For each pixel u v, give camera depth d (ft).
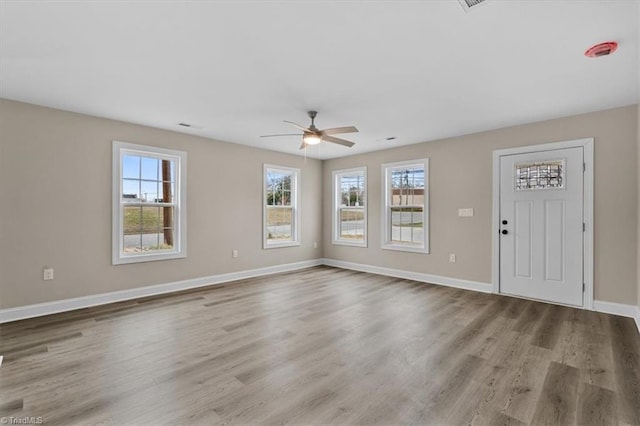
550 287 13.03
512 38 7.11
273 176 19.75
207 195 16.28
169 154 14.84
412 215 17.92
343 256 21.30
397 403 6.33
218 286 15.98
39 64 8.33
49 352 8.50
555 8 6.06
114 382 7.04
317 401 6.40
